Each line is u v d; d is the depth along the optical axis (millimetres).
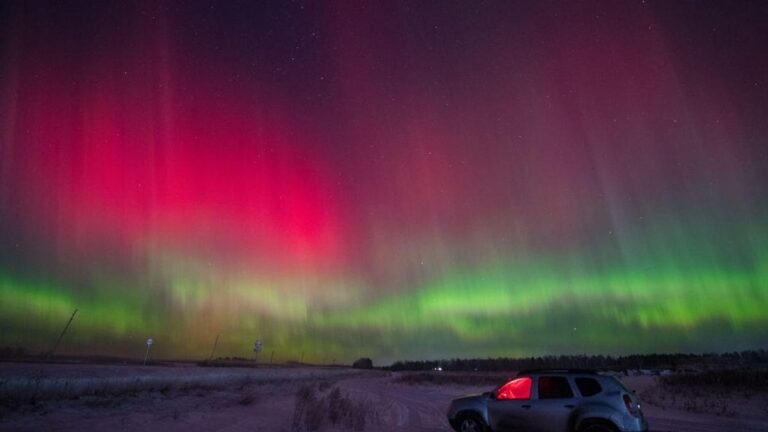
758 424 15812
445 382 54188
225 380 38281
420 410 21953
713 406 21172
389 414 19797
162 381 28859
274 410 18500
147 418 13867
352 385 49906
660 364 100875
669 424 15781
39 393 17438
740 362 94188
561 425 9984
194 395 23000
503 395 11203
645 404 22859
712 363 92188
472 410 11195
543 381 10719
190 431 12414
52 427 11422
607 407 9664
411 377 72812
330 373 99188
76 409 14750
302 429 13812
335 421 15562
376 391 38812
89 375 26578
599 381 10211
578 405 9953
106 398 18328
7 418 12266
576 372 10578
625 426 9438
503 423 10711
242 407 18844
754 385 28188
